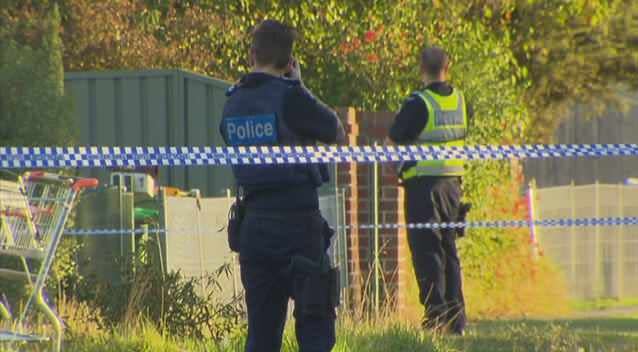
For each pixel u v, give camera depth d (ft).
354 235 149.48
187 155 79.00
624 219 118.73
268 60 78.02
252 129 76.89
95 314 110.63
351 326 111.24
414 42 182.91
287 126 76.43
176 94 159.94
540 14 224.33
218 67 177.06
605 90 249.96
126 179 144.77
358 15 180.65
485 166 180.86
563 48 231.09
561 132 284.41
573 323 158.10
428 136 125.49
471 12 209.87
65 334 104.53
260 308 78.23
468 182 177.27
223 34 176.76
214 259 133.59
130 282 112.88
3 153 76.95
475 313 177.27
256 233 76.64
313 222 76.89
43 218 95.96
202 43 176.14
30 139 131.75
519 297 189.37
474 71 185.68
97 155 79.05
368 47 174.29
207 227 133.39
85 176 154.40
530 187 210.38
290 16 178.50
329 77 176.14
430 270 126.82
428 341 108.99
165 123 160.15
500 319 163.12
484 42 203.31
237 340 102.32
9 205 94.58
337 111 150.71
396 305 141.49
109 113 161.89
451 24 189.47
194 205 132.67
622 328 151.12
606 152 95.35
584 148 95.30
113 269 122.31
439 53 127.13
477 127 183.11
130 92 161.38
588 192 234.17
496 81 190.19
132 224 132.98
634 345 118.93
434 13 187.01
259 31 78.48
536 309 192.44
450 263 128.47
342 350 99.25
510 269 189.98
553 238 227.81
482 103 184.44
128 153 79.41
